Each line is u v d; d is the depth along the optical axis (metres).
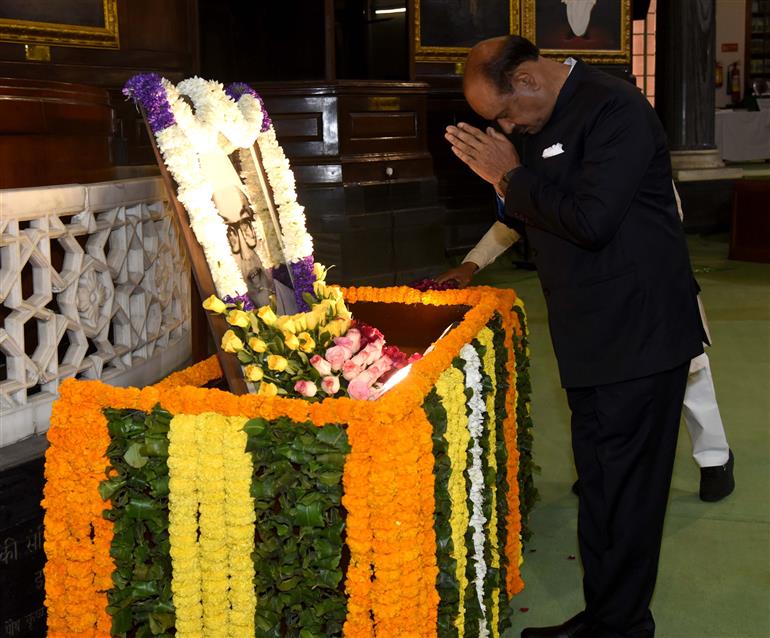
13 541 2.50
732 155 17.38
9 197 2.62
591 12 11.03
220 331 2.32
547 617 3.05
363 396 2.20
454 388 2.29
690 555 3.46
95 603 2.13
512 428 3.09
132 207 3.30
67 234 2.88
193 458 1.98
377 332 2.62
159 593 2.08
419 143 8.70
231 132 2.57
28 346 3.09
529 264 9.91
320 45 8.04
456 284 3.39
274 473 1.98
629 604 2.60
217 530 2.00
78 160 3.81
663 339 2.45
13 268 2.67
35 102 3.48
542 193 2.40
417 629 1.98
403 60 8.70
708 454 3.90
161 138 2.32
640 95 2.42
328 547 1.96
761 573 3.31
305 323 2.40
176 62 6.95
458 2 10.16
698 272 9.73
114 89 6.55
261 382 2.29
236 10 8.28
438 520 2.16
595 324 2.48
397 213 8.38
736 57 19.38
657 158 2.47
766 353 6.39
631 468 2.52
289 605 2.03
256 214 2.74
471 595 2.45
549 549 3.55
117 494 2.07
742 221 10.29
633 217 2.44
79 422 2.05
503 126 2.54
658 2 12.45
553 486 4.17
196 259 2.35
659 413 2.52
